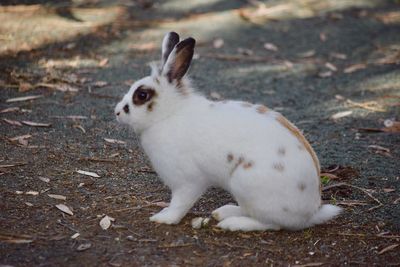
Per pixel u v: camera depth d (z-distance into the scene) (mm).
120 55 9781
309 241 5242
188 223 5457
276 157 5051
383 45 10930
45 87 8445
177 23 11422
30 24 10656
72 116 7637
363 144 7418
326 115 8273
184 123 5234
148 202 5801
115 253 4887
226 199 6031
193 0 12758
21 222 5246
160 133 5277
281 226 5289
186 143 5195
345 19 12117
